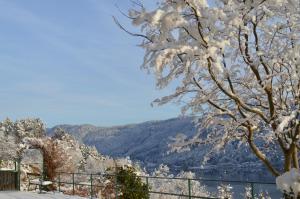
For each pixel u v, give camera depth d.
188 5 6.39
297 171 5.71
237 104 8.30
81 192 19.58
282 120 7.84
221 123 9.94
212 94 9.34
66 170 22.88
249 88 9.70
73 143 35.72
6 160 26.39
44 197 16.72
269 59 8.74
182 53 6.83
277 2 7.66
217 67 6.88
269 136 10.33
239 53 8.74
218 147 10.13
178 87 9.04
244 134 10.06
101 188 18.48
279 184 5.73
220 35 7.12
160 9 6.17
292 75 8.66
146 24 6.96
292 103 9.53
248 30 7.84
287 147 8.98
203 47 6.74
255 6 7.35
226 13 7.07
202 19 6.47
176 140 9.92
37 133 42.53
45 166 21.56
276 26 9.09
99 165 27.66
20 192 18.95
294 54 8.48
